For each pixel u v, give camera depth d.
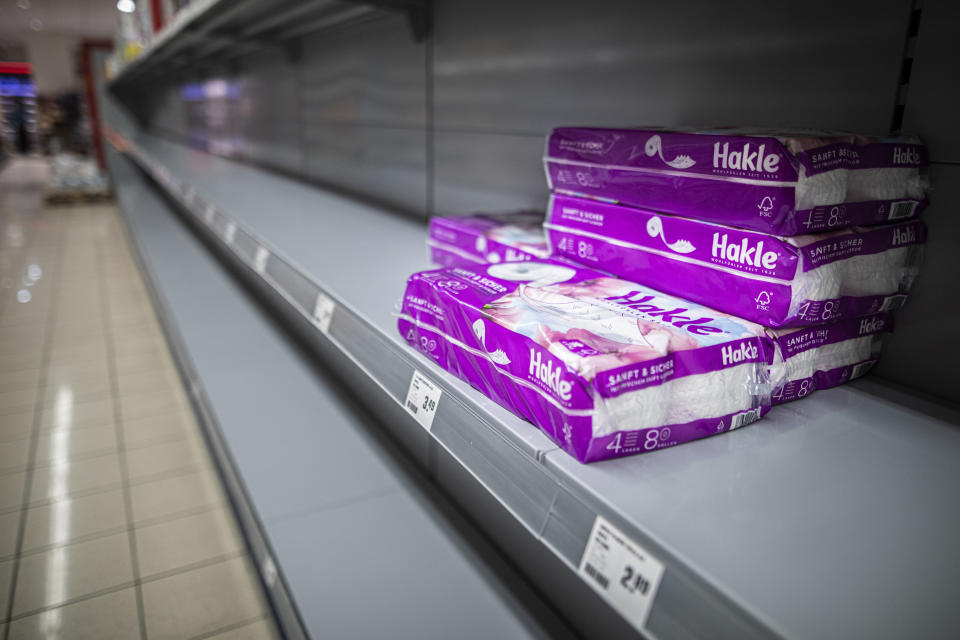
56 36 14.74
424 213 1.96
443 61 1.72
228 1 1.92
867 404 0.71
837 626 0.39
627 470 0.54
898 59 0.75
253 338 2.14
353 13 2.03
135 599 1.37
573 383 0.52
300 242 1.57
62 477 1.84
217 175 3.37
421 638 0.94
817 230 0.63
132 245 4.94
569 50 1.28
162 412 2.25
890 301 0.73
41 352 2.84
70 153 16.38
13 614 1.33
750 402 0.62
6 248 5.04
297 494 1.27
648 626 0.44
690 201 0.69
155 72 6.18
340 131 2.55
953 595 0.42
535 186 1.45
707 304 0.69
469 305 0.67
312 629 0.94
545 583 1.01
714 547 0.45
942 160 0.72
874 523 0.50
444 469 1.27
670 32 1.05
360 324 0.95
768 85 0.91
